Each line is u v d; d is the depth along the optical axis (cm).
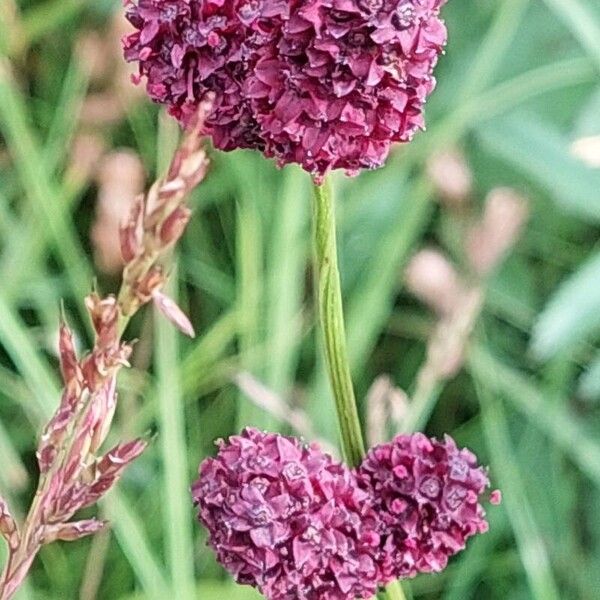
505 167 28
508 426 27
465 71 27
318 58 14
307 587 15
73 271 25
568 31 26
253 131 15
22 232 26
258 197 27
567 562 26
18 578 15
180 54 15
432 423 28
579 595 26
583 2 24
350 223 27
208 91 15
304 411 25
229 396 26
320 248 16
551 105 26
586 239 28
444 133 25
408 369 28
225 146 15
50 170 26
